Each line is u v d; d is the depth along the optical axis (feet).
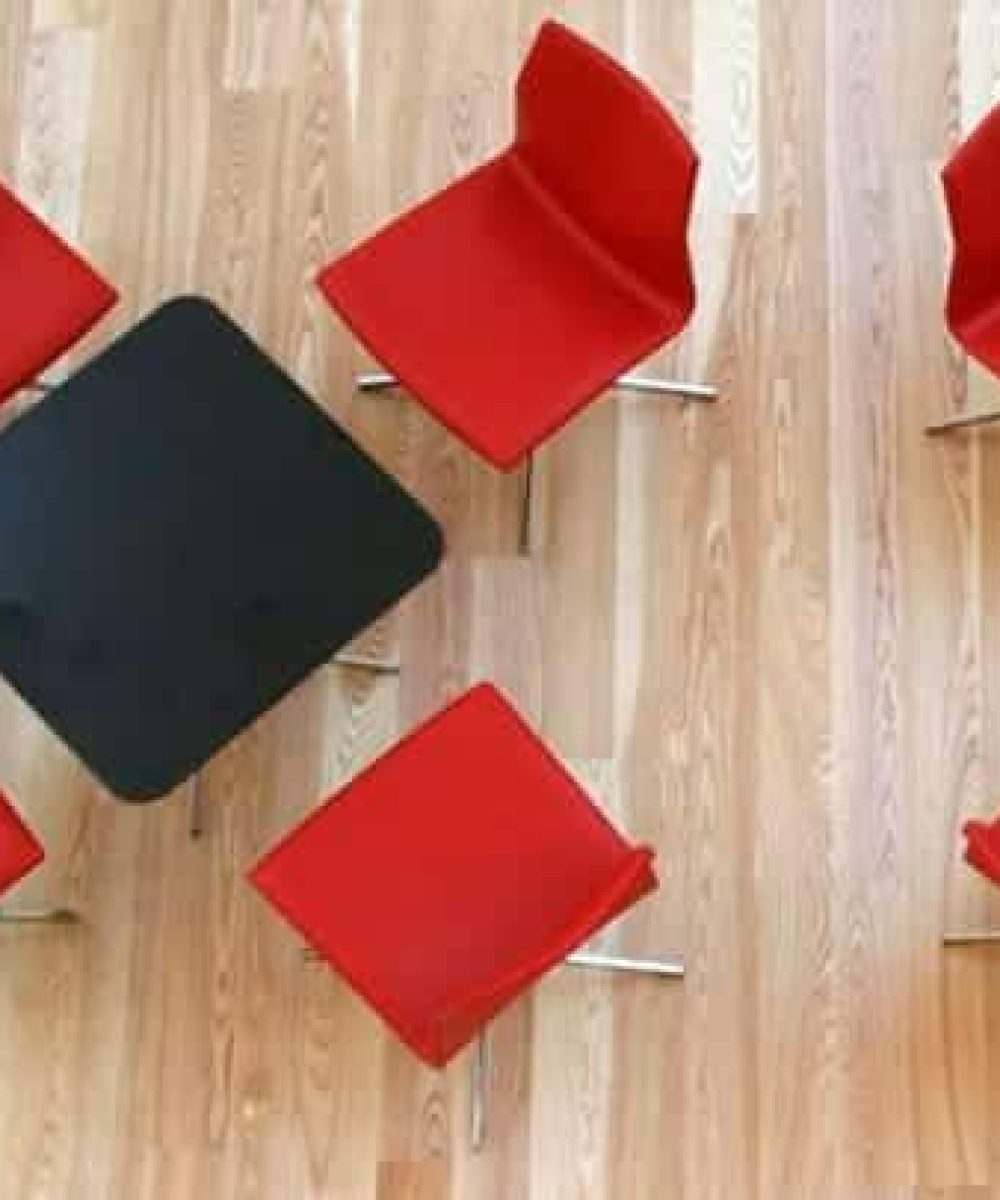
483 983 7.66
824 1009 9.12
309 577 8.20
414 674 9.66
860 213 10.11
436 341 8.79
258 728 9.58
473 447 8.57
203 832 9.45
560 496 9.82
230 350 8.52
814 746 9.44
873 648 9.55
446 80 10.40
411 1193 8.99
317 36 10.44
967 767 9.39
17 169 10.34
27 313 8.87
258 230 10.23
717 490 9.78
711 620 9.62
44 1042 9.20
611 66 8.02
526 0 10.41
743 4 10.41
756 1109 9.03
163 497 8.30
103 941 9.32
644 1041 9.12
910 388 9.87
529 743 8.40
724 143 10.25
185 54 10.44
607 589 9.70
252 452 8.37
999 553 9.65
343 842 8.24
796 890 9.27
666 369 9.92
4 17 10.48
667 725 9.50
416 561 8.23
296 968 9.28
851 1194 8.92
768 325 9.97
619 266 8.91
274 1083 9.13
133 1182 9.04
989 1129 8.97
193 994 9.25
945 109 10.26
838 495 9.75
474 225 9.01
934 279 10.01
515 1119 9.06
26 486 8.30
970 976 9.14
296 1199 9.00
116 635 8.12
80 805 9.48
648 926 9.25
